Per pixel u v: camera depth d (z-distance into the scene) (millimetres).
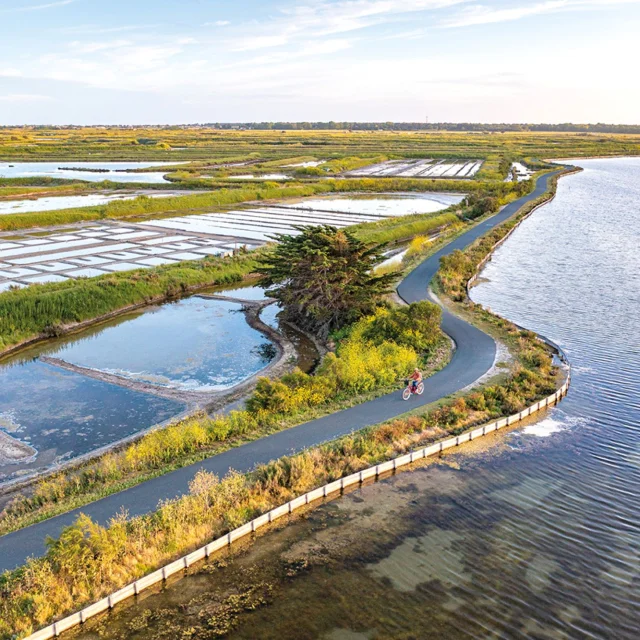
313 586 16297
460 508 19734
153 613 15500
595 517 19297
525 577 16609
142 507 19000
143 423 26531
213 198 95375
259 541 18172
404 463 22312
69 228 75750
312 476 20766
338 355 33688
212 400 28641
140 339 38219
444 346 33375
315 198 104375
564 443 23969
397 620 15109
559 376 29703
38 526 18125
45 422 26688
